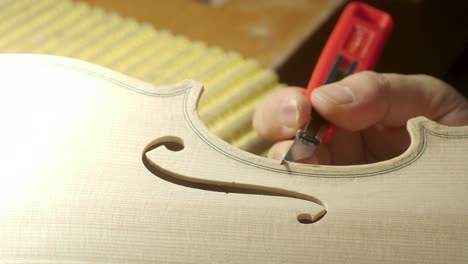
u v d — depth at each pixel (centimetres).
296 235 74
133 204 75
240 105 121
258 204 77
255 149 114
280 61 131
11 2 137
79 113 82
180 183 80
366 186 80
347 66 99
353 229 75
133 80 87
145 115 84
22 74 84
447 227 76
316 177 81
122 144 80
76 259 71
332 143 113
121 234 73
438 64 162
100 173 77
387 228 76
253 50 134
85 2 141
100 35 131
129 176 77
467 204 78
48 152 78
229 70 127
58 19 133
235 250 73
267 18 140
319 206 78
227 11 141
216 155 81
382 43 98
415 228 76
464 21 160
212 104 120
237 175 80
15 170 76
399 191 80
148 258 71
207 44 135
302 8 141
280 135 97
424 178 81
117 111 83
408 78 103
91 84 85
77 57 125
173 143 85
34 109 81
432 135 85
